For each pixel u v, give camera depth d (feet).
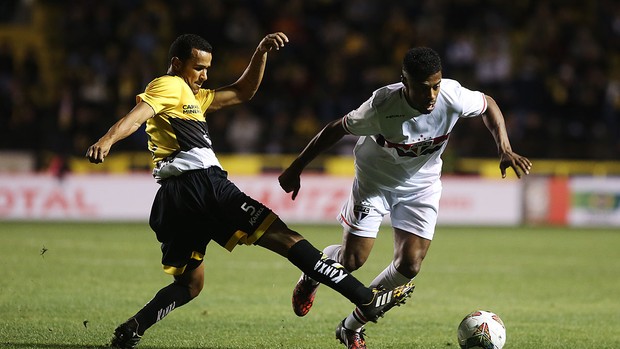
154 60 250.98
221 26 257.75
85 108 229.86
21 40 268.00
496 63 253.85
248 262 134.72
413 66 60.23
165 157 64.08
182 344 70.90
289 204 213.46
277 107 243.19
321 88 249.14
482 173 226.58
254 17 261.65
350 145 229.04
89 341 70.38
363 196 69.46
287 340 73.87
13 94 233.14
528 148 231.30
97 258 132.26
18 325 76.74
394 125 64.59
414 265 68.08
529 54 263.08
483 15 270.46
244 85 71.10
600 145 231.91
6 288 99.66
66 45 254.27
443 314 90.63
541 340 76.07
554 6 282.15
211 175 63.46
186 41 65.62
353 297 60.85
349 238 70.18
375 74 250.16
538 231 201.77
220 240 63.26
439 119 64.95
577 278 122.62
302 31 259.39
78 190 209.97
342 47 256.93
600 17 276.00
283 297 99.60
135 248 147.64
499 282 117.39
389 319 86.89
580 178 221.25
